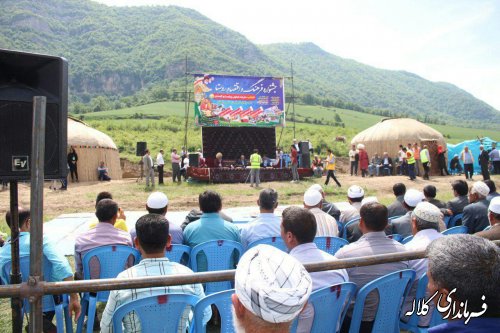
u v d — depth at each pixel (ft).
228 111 79.71
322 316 10.16
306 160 78.38
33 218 7.89
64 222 35.06
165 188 63.10
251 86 80.84
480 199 20.63
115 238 14.75
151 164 64.34
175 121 229.25
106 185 67.26
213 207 16.35
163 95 427.33
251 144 88.84
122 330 9.07
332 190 61.21
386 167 88.48
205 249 15.08
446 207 23.56
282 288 4.34
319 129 225.76
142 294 9.41
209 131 87.15
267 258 4.58
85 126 84.58
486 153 68.28
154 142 161.07
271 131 89.51
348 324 11.72
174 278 8.66
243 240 17.12
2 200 49.75
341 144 177.37
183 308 9.41
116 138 158.71
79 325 13.66
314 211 17.97
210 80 79.15
